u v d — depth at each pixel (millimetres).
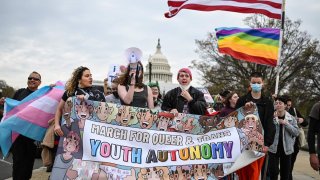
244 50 7770
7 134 5824
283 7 7941
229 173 5164
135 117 5234
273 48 7730
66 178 4926
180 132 5293
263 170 7016
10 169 10164
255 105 5340
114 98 7109
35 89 6582
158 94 8141
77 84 5598
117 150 5102
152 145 5199
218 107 10008
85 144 5051
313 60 39750
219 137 5312
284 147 7168
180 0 8078
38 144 6324
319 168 4832
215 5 8047
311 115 4832
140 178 5047
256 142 5293
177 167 5168
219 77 41594
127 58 5414
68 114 5125
